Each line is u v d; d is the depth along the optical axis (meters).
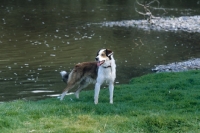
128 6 43.94
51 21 33.66
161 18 35.97
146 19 35.72
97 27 31.55
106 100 11.38
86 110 9.62
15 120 8.55
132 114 9.41
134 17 36.88
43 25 31.66
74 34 28.22
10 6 42.25
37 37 26.73
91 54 21.89
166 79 14.47
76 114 9.24
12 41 25.20
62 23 32.88
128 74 17.94
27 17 35.47
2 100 13.92
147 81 14.62
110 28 31.25
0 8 40.53
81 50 22.95
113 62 10.55
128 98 11.49
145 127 8.45
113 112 9.59
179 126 8.47
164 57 21.73
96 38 26.95
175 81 13.38
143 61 20.67
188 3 46.97
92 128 8.20
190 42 26.41
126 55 22.16
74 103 10.41
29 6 42.62
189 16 37.38
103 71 10.45
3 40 25.44
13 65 19.20
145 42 26.12
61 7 42.47
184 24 33.50
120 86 13.33
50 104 10.45
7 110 9.23
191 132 8.12
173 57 21.77
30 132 7.94
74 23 33.06
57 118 8.91
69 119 8.80
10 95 14.55
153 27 32.31
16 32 28.39
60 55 21.53
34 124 8.45
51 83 16.19
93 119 8.80
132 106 10.31
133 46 24.67
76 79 11.48
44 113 9.27
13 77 17.03
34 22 32.91
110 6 43.88
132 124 8.57
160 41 26.61
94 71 11.27
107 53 10.40
